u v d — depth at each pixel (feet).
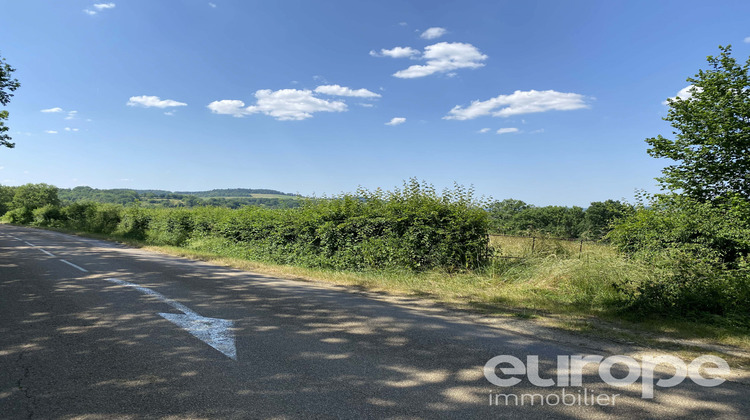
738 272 28.45
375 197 44.19
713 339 18.57
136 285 29.40
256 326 18.93
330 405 11.17
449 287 31.50
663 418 10.64
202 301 24.32
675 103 48.32
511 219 60.90
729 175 43.83
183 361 14.35
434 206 40.11
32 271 35.81
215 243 64.34
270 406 11.07
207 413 10.66
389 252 40.27
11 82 74.02
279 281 33.94
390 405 11.21
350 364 14.26
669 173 46.93
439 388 12.37
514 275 36.09
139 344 16.15
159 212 87.92
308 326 19.07
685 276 25.43
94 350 15.43
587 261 31.99
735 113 44.19
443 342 16.90
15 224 189.16
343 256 43.68
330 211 44.98
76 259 45.62
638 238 36.83
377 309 23.12
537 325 20.16
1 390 11.92
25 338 16.81
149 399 11.42
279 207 53.67
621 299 25.27
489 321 20.85
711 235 33.06
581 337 18.13
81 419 10.32
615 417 10.68
